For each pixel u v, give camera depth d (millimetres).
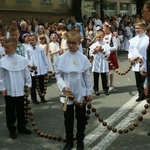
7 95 5711
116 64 9320
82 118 5082
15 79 5676
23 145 5430
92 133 5820
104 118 6648
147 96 5660
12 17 21516
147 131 5855
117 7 35625
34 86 7984
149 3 5320
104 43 8734
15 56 5742
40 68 8031
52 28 13930
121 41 18953
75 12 21234
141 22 7711
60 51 11336
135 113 6938
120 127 6102
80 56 4980
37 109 7531
